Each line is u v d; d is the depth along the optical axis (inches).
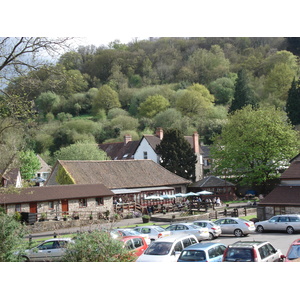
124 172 2374.5
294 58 4407.0
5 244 732.7
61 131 3919.8
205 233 1237.1
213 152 2544.3
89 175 2207.2
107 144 3538.4
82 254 684.1
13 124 903.1
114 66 4970.5
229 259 674.8
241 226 1326.3
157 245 765.9
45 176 3599.9
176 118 4062.5
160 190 2405.3
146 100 4431.6
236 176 2487.7
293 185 1696.6
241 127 2420.0
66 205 1865.2
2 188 1010.1
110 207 2042.3
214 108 4247.0
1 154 1103.6
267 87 4156.0
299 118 3403.1
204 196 2544.3
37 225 1625.2
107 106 4594.0
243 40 5280.5
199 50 5064.0
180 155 2780.5
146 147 3021.7
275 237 1266.0
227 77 4808.1
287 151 2290.8
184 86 4756.4
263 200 1646.2
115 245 696.4
